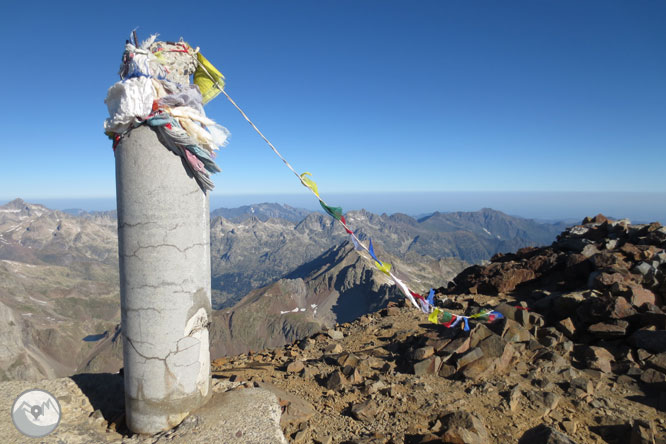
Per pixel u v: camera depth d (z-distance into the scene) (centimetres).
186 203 146
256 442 141
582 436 168
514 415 179
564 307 270
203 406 158
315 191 176
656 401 189
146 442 142
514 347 234
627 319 241
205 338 158
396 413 182
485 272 392
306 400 199
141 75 140
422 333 280
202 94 170
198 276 151
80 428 153
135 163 140
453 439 155
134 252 143
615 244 365
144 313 144
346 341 301
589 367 219
